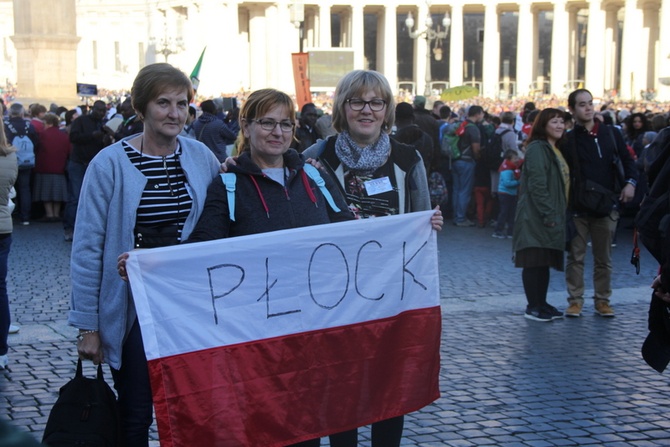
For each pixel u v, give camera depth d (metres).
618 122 24.88
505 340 9.77
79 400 4.62
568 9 88.69
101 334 4.88
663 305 5.84
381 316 5.26
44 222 20.19
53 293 12.17
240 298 4.86
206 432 4.79
